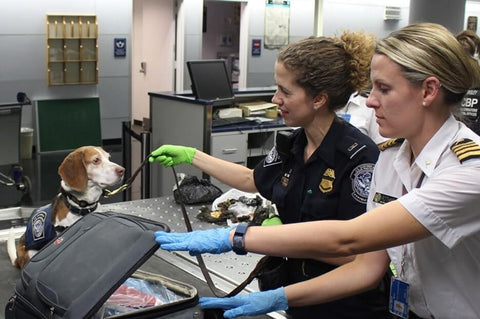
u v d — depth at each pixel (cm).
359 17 1062
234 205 251
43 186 642
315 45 138
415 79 109
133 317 116
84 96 834
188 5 886
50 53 789
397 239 109
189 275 181
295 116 143
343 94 141
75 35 803
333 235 109
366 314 148
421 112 113
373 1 1069
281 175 160
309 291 126
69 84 814
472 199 106
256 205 250
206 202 264
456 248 117
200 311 122
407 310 128
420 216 107
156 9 884
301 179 151
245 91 525
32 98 791
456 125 118
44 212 189
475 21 1238
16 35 761
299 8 1002
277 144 157
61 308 110
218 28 1105
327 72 137
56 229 186
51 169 717
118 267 111
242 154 488
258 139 519
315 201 146
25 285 121
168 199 270
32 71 784
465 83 111
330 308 150
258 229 114
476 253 116
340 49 140
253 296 123
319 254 111
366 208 138
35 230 185
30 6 763
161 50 902
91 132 837
